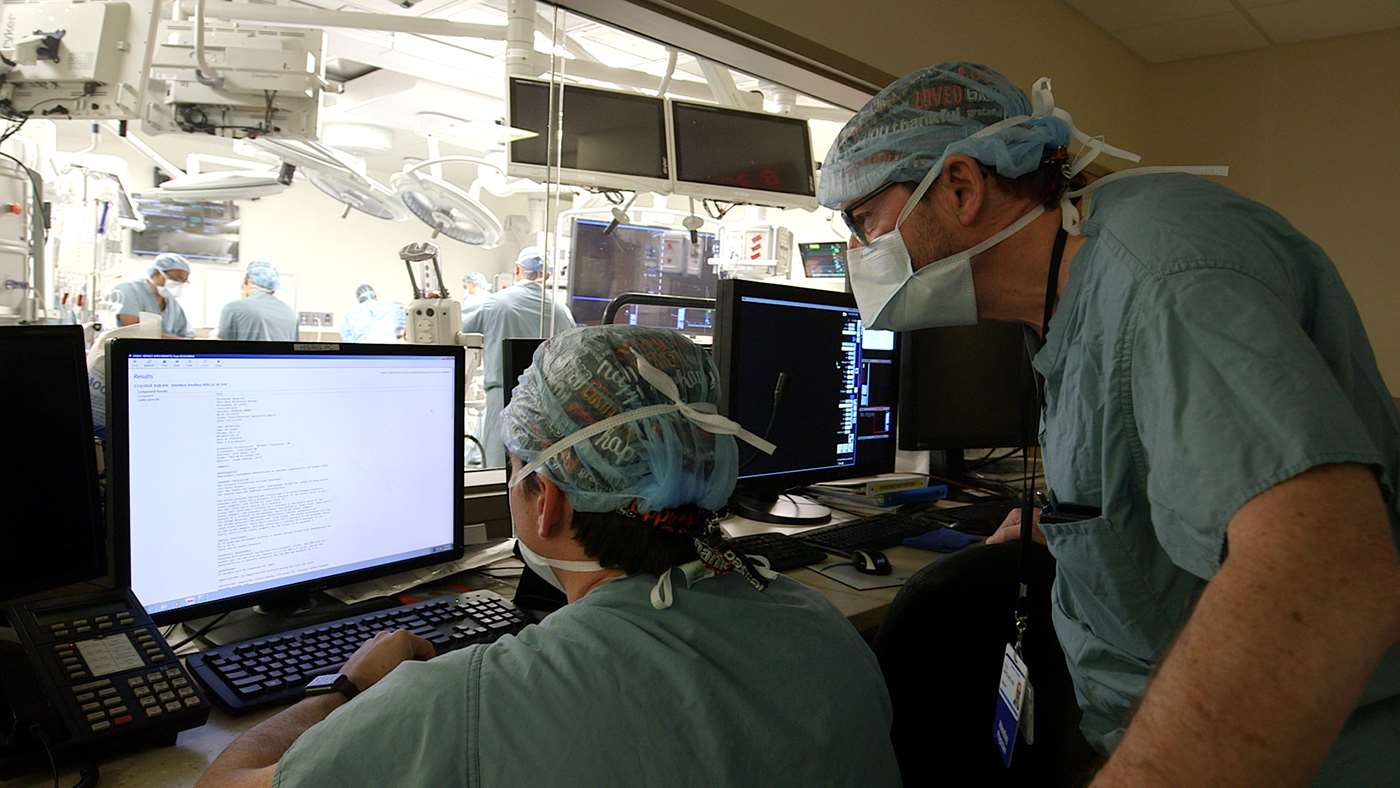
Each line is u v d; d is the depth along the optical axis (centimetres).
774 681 67
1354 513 59
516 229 559
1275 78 360
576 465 74
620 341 77
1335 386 65
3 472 95
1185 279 73
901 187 102
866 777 70
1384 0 307
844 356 200
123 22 217
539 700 61
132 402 104
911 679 125
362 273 847
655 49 456
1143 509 87
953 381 226
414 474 137
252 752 73
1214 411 67
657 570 73
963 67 102
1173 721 58
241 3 261
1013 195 97
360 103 609
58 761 83
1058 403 96
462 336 252
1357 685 56
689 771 61
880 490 209
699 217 337
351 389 127
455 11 454
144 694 89
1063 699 113
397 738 60
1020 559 120
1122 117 364
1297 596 57
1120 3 313
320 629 114
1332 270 79
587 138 242
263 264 515
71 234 314
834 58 218
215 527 113
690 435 75
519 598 132
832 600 139
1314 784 79
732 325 167
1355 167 344
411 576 140
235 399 114
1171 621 89
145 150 374
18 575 96
